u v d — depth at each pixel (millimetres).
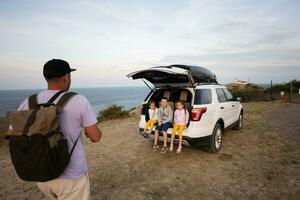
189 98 4965
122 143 6090
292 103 14891
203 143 4562
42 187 1709
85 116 1682
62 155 1487
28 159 1422
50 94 1671
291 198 3061
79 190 1754
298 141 5742
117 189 3447
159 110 4875
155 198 3145
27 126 1433
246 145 5508
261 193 3221
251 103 15766
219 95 5523
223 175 3840
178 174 3928
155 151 5211
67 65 1767
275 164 4258
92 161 4723
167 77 4742
